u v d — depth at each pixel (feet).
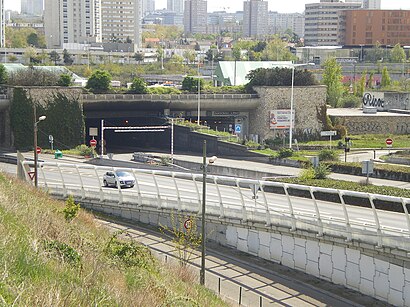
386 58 618.44
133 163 231.91
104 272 60.13
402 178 184.75
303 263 118.01
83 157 251.60
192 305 63.05
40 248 55.01
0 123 282.15
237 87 328.08
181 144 294.66
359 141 289.74
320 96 314.96
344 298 105.91
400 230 102.58
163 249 131.44
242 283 113.09
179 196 143.02
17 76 285.43
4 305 37.58
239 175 207.72
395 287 101.96
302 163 222.89
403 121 322.96
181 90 318.65
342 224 115.14
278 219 121.39
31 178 170.91
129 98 294.05
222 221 133.28
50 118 276.21
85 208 162.50
